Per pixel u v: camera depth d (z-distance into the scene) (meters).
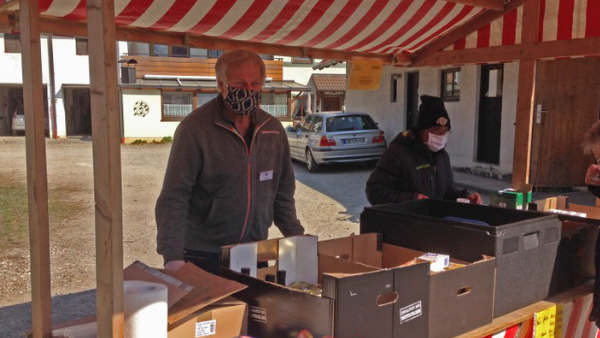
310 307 1.59
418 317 1.76
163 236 2.19
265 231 2.54
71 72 23.77
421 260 2.07
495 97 10.90
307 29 3.55
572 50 3.47
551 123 9.28
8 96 25.52
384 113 14.77
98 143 1.35
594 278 2.68
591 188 2.78
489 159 11.21
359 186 10.77
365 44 4.06
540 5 3.61
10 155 16.88
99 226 1.38
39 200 1.68
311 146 12.62
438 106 3.29
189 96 22.30
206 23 3.23
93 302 4.68
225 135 2.32
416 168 3.34
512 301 2.18
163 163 15.10
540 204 3.43
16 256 6.07
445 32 4.09
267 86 22.41
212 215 2.40
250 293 1.78
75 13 2.76
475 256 2.13
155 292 1.47
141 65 22.38
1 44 24.23
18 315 4.43
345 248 2.36
